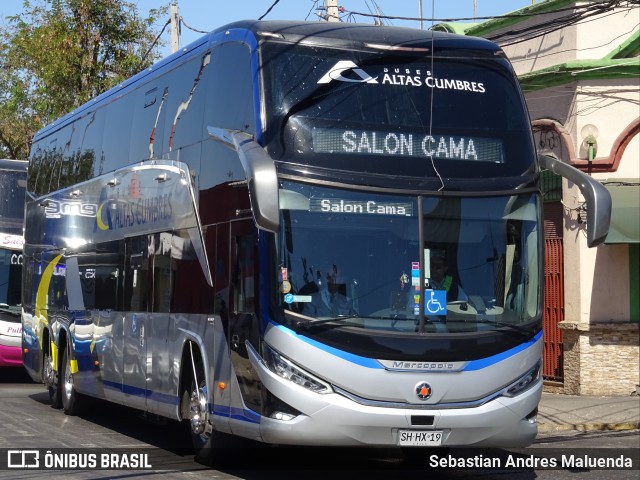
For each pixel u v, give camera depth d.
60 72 31.94
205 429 11.13
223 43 11.20
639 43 19.12
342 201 9.78
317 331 9.47
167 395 12.11
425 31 10.96
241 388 10.05
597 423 16.08
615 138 19.22
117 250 14.30
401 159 10.05
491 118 10.46
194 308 11.37
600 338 19.03
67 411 16.50
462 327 9.81
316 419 9.39
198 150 11.54
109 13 32.78
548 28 20.02
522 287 10.14
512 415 9.87
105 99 15.79
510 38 21.05
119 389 13.92
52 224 17.84
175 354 11.88
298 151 9.84
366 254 9.73
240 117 10.38
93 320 15.16
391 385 9.52
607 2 16.88
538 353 10.13
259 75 10.09
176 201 12.10
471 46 10.77
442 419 9.59
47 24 32.34
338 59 10.25
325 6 16.17
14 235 21.83
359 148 9.98
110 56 33.22
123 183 14.27
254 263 9.80
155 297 12.68
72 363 16.17
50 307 17.58
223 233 10.62
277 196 8.97
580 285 19.11
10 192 22.02
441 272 9.87
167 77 13.05
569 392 19.31
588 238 9.98
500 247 10.10
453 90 10.44
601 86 19.20
